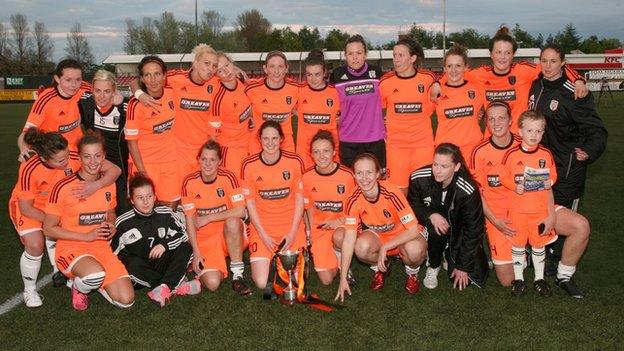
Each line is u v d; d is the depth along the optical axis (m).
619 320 3.79
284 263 4.17
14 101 38.19
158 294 4.14
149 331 3.74
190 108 5.62
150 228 4.39
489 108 4.46
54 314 4.07
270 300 4.27
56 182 4.14
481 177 4.64
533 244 4.38
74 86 4.85
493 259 4.52
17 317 4.02
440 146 4.26
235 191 4.68
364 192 4.34
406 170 6.04
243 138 5.96
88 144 4.04
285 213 4.86
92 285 4.02
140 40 61.78
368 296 4.34
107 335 3.69
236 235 4.57
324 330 3.70
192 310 4.10
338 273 4.94
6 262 5.27
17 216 4.30
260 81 5.97
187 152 5.70
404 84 5.86
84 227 4.22
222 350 3.44
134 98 5.26
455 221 4.39
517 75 5.47
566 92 4.77
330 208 4.79
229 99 5.74
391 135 6.03
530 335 3.58
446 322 3.80
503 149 4.53
